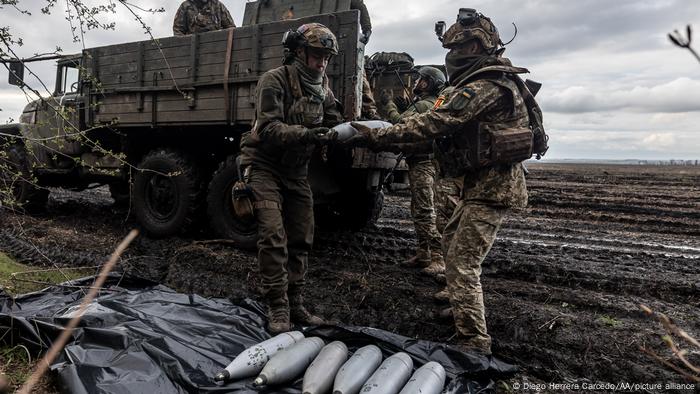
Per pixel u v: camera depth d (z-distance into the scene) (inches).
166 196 198.5
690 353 106.6
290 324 112.7
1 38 86.6
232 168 178.9
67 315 97.7
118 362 84.9
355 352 92.8
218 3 246.4
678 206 396.5
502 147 97.3
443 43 108.8
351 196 212.2
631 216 329.1
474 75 101.0
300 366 86.7
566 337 113.7
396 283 148.9
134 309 107.1
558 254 201.0
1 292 110.1
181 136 204.4
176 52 182.2
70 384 77.6
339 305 132.3
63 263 162.2
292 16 228.1
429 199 163.6
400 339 100.1
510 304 133.3
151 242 195.5
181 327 100.3
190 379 83.1
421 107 160.6
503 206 104.1
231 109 170.2
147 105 190.9
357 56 152.5
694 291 149.5
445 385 86.7
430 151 126.2
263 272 109.4
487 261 177.6
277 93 107.4
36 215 251.9
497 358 104.6
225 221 182.1
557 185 610.9
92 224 230.7
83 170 226.7
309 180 172.6
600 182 690.2
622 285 153.8
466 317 103.5
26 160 240.8
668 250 222.8
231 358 92.4
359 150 166.4
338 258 179.6
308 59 109.7
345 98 153.7
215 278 152.1
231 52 168.9
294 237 116.6
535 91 113.4
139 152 218.7
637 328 120.7
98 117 207.0
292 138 102.1
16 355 91.2
